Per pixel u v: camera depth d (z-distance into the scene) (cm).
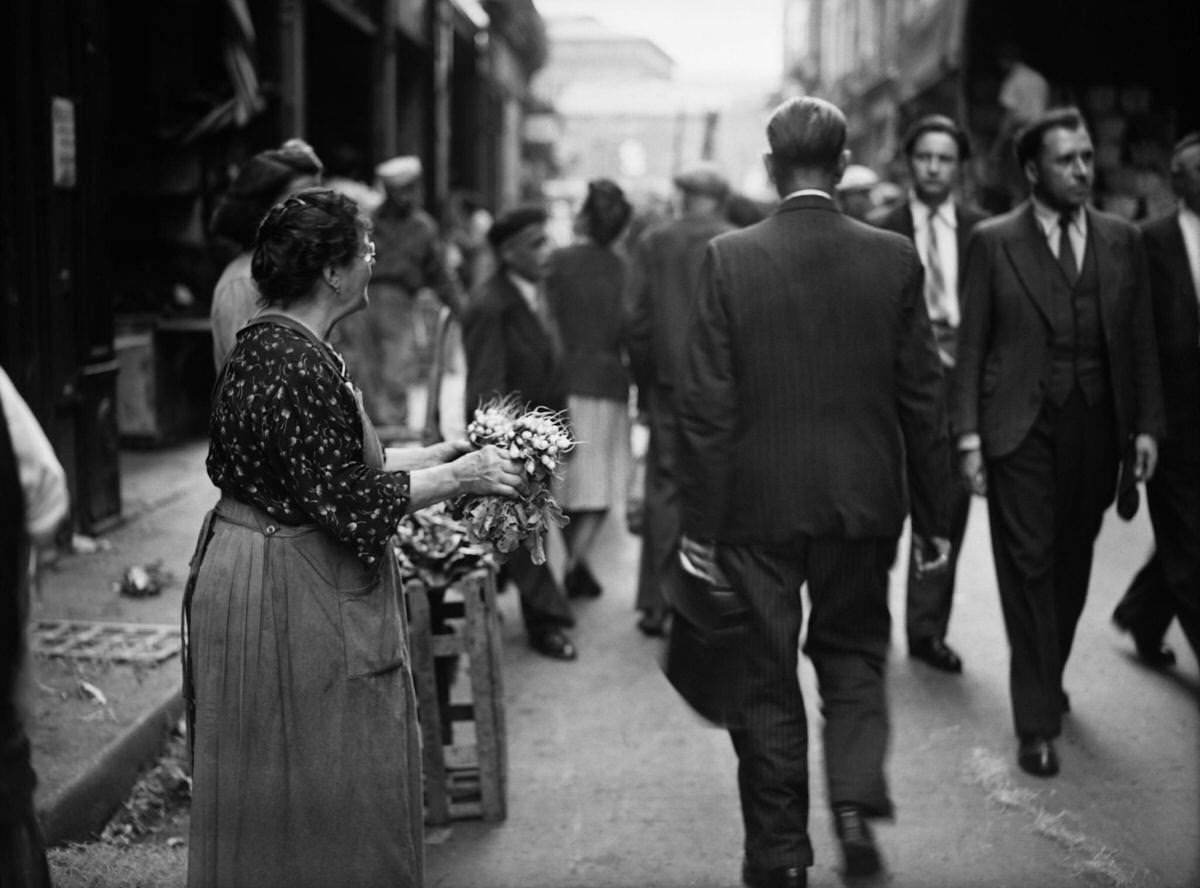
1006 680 522
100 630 511
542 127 3725
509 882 361
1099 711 485
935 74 1091
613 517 865
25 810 223
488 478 273
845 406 339
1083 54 963
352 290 272
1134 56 960
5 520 214
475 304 559
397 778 267
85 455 660
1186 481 471
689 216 592
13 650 218
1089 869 361
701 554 350
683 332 577
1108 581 661
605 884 360
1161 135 945
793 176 351
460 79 2353
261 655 258
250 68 1070
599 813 408
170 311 1046
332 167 1498
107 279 683
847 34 2512
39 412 617
